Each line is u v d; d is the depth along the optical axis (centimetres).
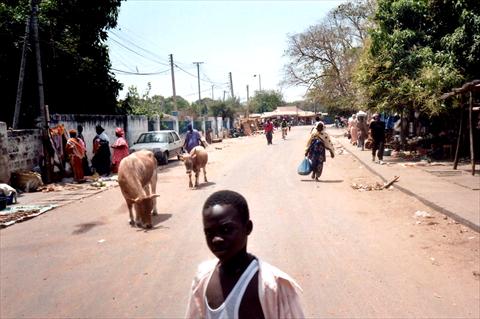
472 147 1378
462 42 1716
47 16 1945
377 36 1928
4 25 1795
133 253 737
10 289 606
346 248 716
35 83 1977
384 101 1841
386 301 511
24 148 1642
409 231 802
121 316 504
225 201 191
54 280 631
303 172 1440
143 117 2725
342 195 1179
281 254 696
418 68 1811
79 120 1997
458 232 780
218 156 2509
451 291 534
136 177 894
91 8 2134
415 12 1897
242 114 8125
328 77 4319
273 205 1078
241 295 187
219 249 187
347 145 2903
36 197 1364
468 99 1703
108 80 2327
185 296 550
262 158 2298
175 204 1135
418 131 2181
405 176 1393
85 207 1176
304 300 520
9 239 876
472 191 1106
